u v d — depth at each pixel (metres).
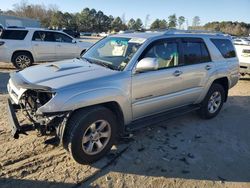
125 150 4.55
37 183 3.64
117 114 4.29
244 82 10.52
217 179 3.99
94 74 4.09
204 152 4.70
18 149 4.38
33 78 4.00
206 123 5.96
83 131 3.80
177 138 5.13
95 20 103.81
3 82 8.81
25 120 4.80
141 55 4.48
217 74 5.87
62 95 3.61
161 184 3.80
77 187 3.63
